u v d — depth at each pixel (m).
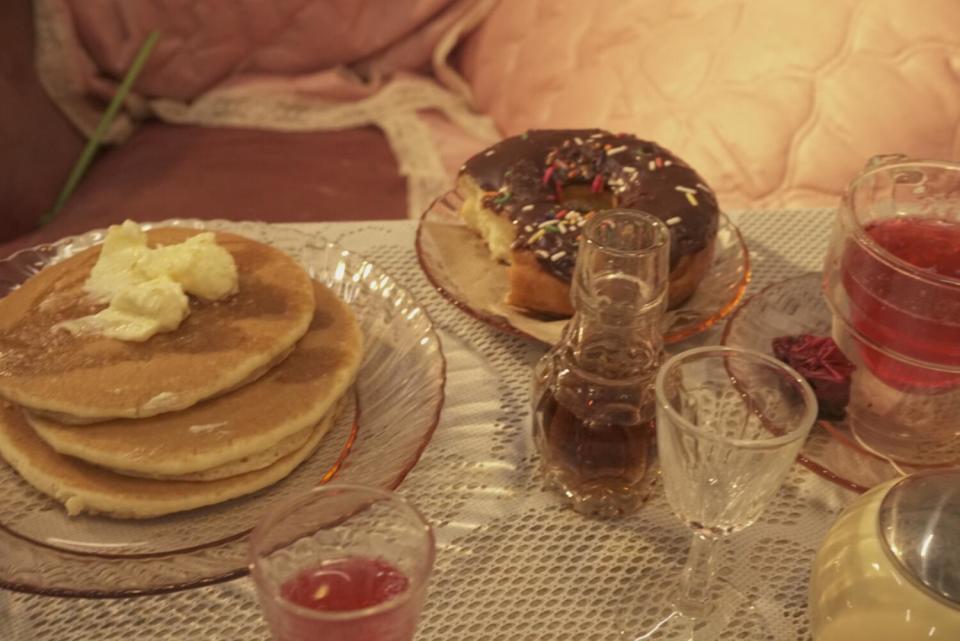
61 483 0.72
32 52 1.80
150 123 1.95
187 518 0.73
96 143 1.83
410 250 1.07
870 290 0.79
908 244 0.85
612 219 0.69
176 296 0.80
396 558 0.59
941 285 0.75
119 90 1.85
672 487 0.65
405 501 0.58
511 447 0.83
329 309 0.88
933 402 0.85
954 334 0.76
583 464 0.74
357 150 1.86
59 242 0.97
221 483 0.73
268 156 1.82
